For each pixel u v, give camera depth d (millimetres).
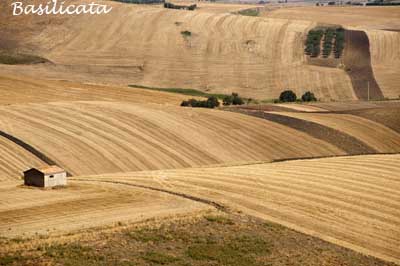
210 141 115500
